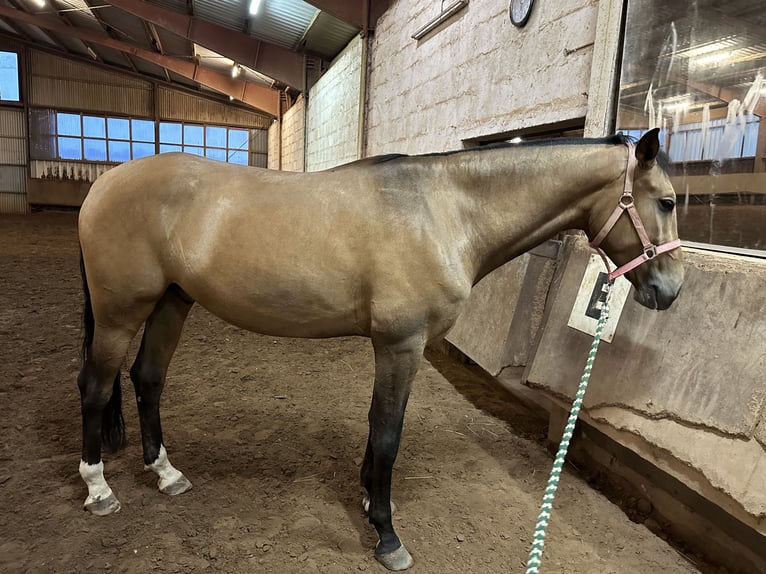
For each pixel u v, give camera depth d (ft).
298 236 5.21
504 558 5.78
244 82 45.19
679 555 5.94
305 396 10.05
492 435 8.87
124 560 5.42
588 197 5.26
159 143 51.24
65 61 47.26
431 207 5.24
